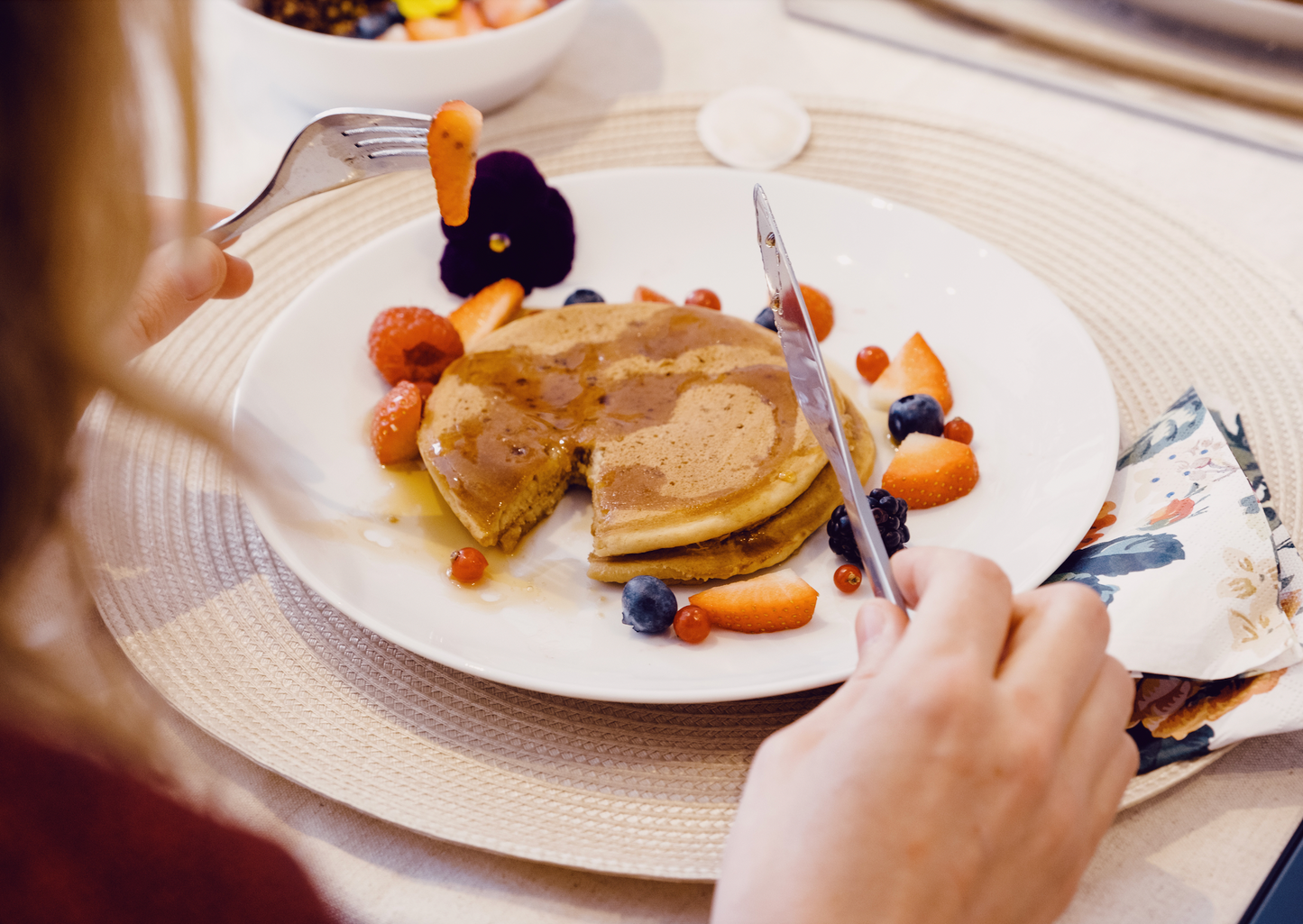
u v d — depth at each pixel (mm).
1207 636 458
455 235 592
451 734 477
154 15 266
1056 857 383
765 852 376
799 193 611
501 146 657
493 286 607
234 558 520
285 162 503
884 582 417
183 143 284
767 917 361
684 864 445
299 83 646
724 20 743
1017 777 374
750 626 501
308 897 380
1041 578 485
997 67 699
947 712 375
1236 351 563
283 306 601
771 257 487
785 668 485
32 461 276
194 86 277
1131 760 395
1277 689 453
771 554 527
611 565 524
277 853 378
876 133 657
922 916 359
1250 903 437
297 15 663
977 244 586
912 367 568
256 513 510
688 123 667
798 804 378
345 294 588
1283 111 649
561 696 487
